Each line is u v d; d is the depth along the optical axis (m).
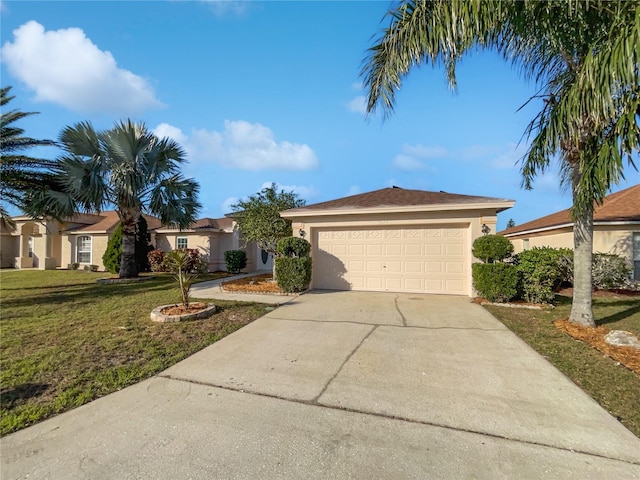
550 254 8.87
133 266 13.84
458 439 2.67
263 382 3.80
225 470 2.31
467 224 9.57
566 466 2.33
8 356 4.59
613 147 4.04
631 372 3.92
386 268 10.30
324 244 10.93
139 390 3.61
